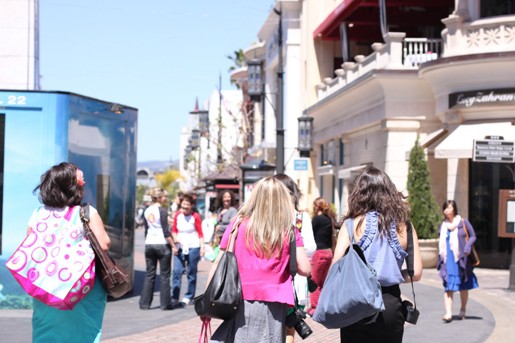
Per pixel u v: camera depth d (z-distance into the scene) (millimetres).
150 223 14484
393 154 27297
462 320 13477
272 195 6004
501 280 21016
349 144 33688
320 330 12320
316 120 38594
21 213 13742
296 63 43062
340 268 5918
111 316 13633
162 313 14086
